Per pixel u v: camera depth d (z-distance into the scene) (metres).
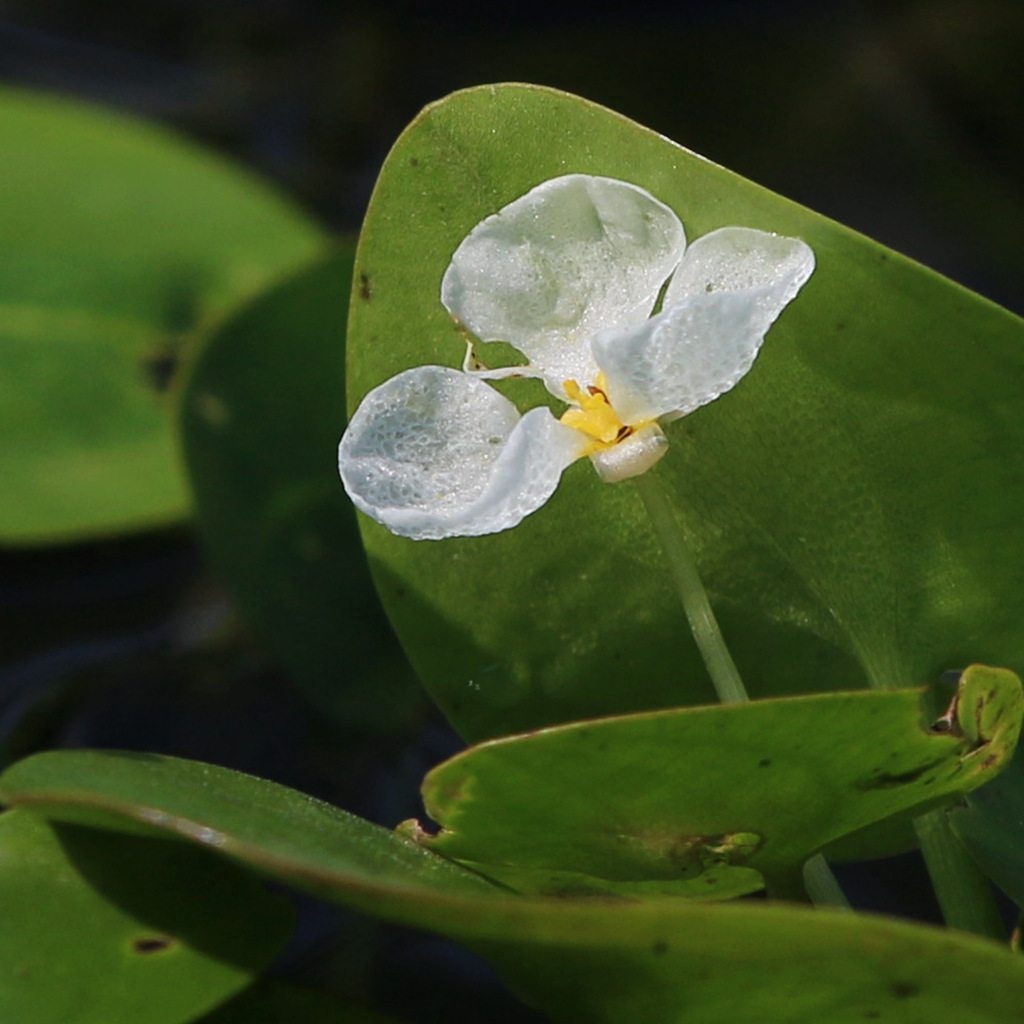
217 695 0.42
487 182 0.37
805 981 0.36
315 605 0.42
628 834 0.36
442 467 0.37
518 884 0.37
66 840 0.37
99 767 0.36
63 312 0.47
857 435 0.37
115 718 0.42
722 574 0.38
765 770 0.36
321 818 0.36
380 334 0.38
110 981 0.36
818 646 0.38
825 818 0.36
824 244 0.37
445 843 0.37
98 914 0.37
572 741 0.36
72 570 0.43
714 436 0.37
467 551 0.38
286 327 0.42
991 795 0.37
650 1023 0.36
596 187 0.37
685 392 0.36
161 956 0.37
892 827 0.38
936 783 0.36
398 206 0.37
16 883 0.37
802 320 0.37
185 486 0.42
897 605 0.37
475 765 0.36
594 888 0.37
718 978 0.36
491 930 0.35
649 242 0.37
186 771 0.37
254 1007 0.37
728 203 0.37
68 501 0.43
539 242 0.37
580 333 0.37
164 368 0.47
